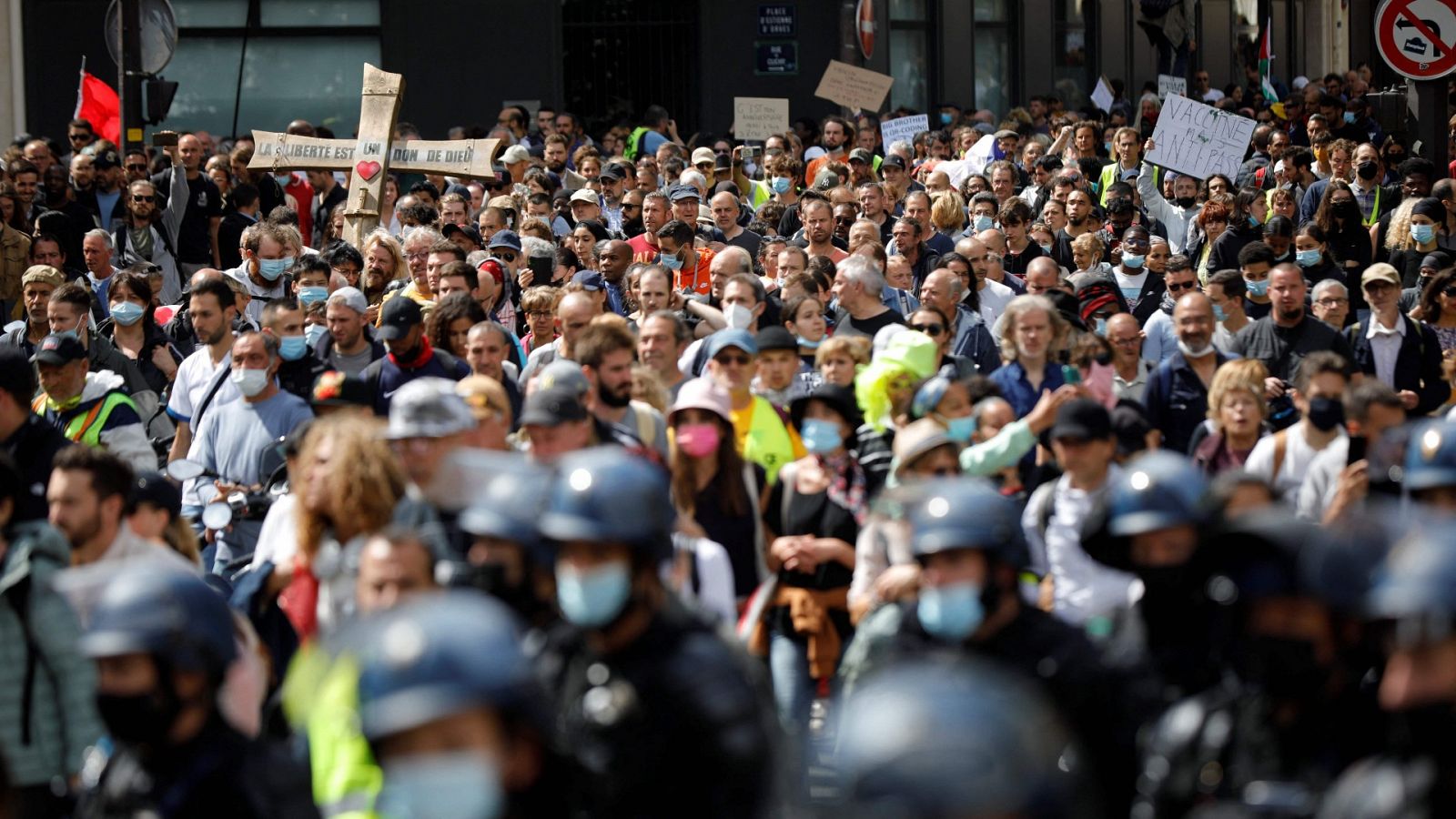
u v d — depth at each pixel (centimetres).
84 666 1956
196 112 8812
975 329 3691
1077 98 10856
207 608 1444
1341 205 4856
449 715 1086
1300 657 1359
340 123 8888
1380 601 1166
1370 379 2578
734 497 2453
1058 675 1566
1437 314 3938
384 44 8869
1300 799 1313
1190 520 1606
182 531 2448
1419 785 1129
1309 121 7431
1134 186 5916
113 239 5159
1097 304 4097
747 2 9356
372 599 1720
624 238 5322
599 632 1444
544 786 1175
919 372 2570
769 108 7725
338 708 1433
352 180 4906
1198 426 3247
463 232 4672
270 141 4994
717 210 4919
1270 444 2794
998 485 2542
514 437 2661
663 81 9419
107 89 6944
